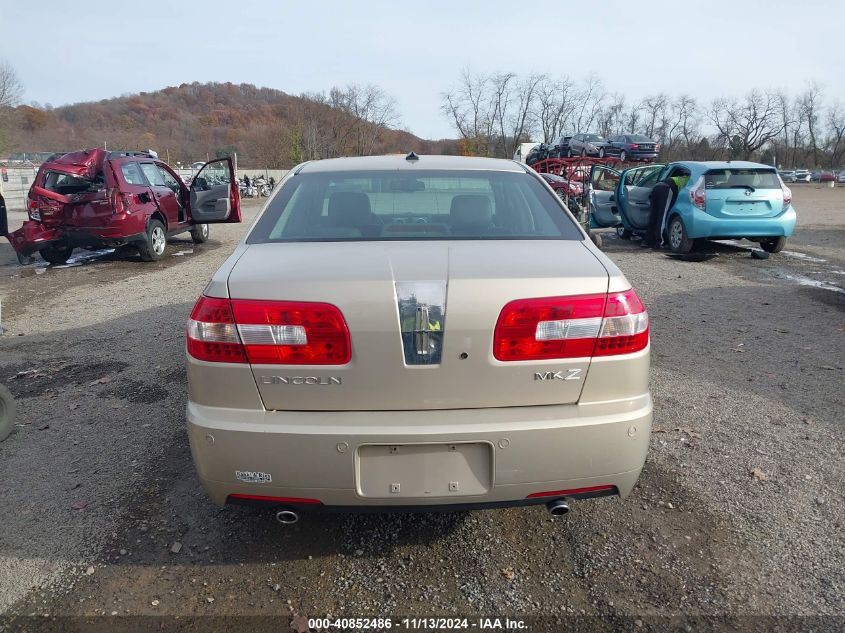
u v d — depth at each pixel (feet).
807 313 22.12
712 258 34.45
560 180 56.70
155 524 9.84
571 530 9.62
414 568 8.86
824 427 12.91
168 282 29.58
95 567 8.85
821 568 8.66
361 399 7.62
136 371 16.80
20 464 11.78
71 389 15.60
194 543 9.38
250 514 10.11
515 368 7.63
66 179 35.19
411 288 7.53
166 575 8.70
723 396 14.58
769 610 7.94
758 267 31.68
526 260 8.30
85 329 21.21
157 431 13.08
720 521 9.75
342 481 7.59
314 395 7.64
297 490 7.68
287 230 9.86
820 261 33.60
